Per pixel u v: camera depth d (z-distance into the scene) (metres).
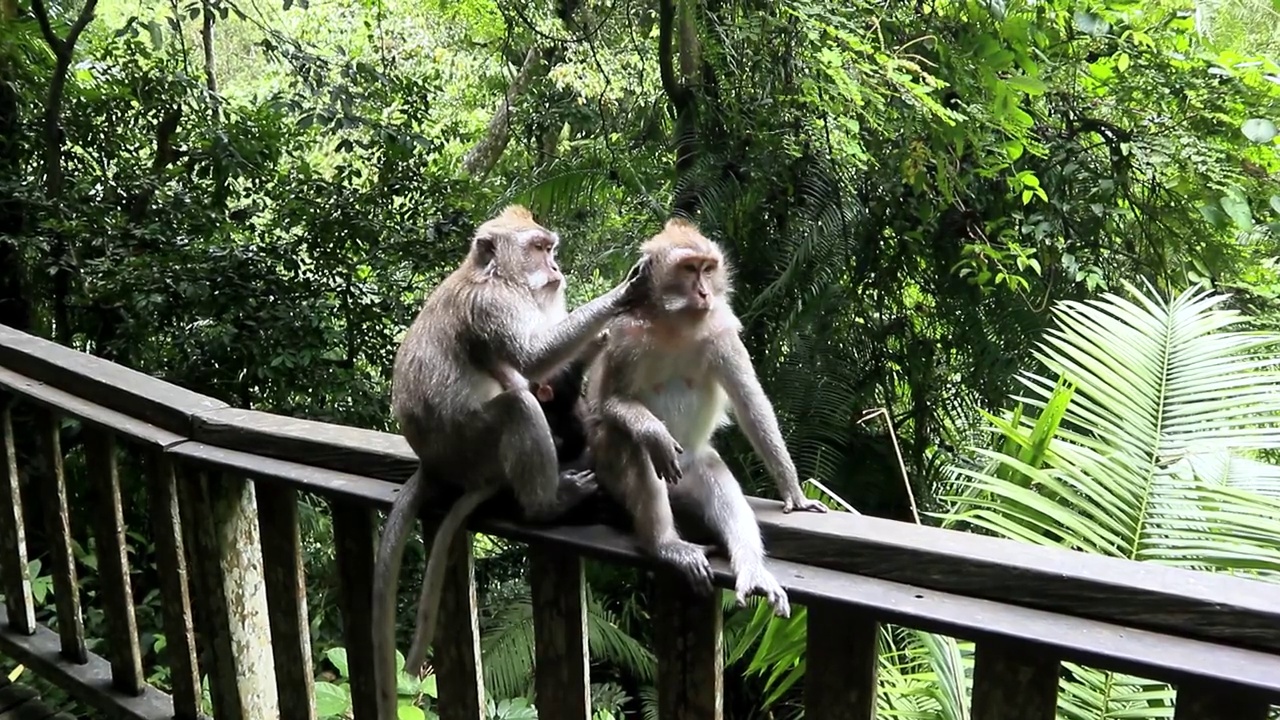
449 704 2.30
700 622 1.86
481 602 6.62
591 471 2.31
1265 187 5.96
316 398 6.68
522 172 8.20
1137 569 1.51
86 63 7.63
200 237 6.82
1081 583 1.49
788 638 2.72
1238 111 5.87
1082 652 1.40
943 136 5.43
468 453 2.24
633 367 2.30
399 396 2.48
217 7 7.41
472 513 2.20
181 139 7.11
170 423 2.62
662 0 6.42
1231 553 2.48
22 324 6.57
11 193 6.20
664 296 2.32
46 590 4.79
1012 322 6.23
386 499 2.18
